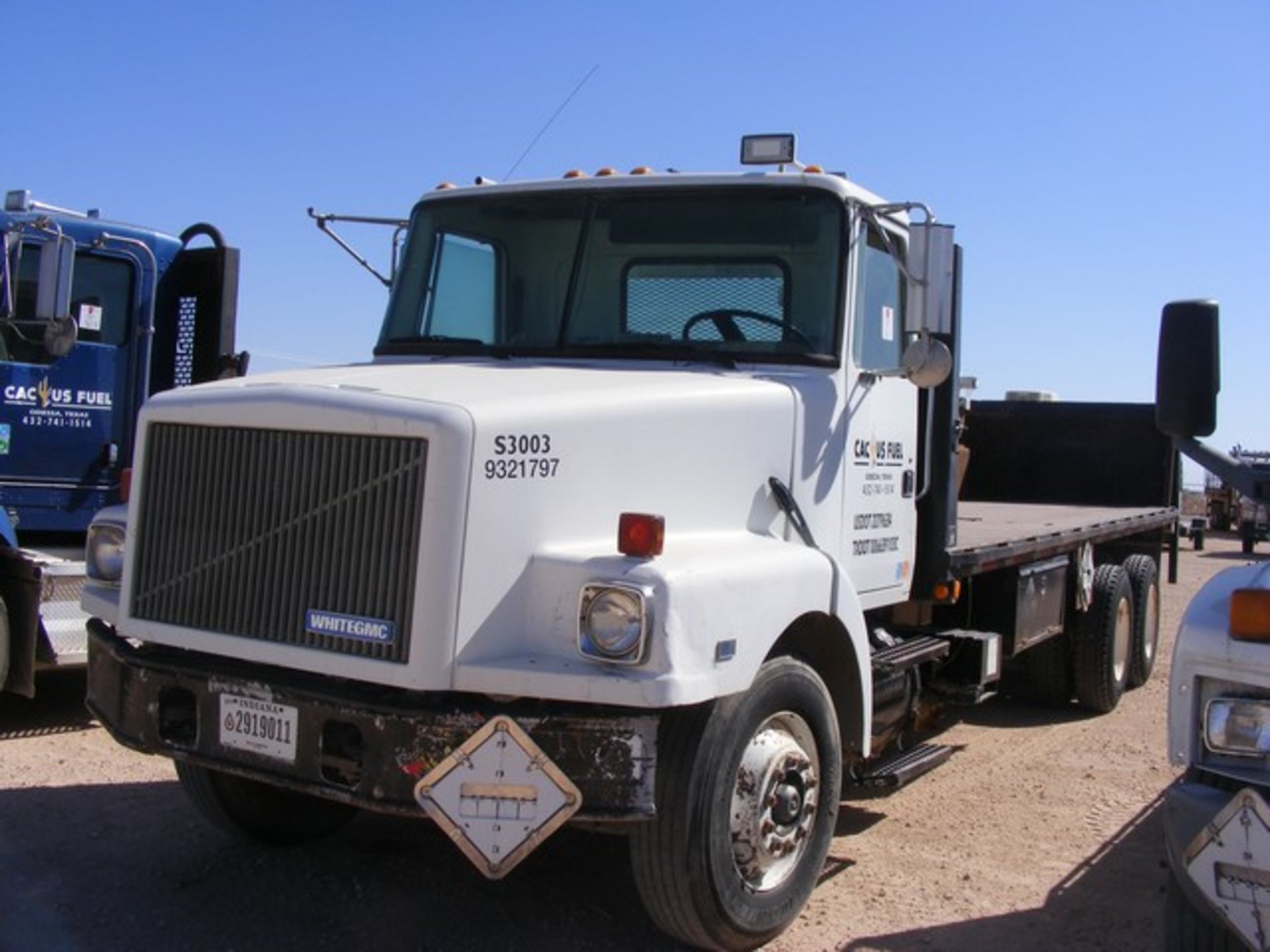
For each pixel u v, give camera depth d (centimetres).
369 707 387
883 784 564
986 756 749
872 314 555
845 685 495
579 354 536
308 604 402
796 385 505
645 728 383
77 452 802
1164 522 1045
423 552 381
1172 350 376
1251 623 344
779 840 443
